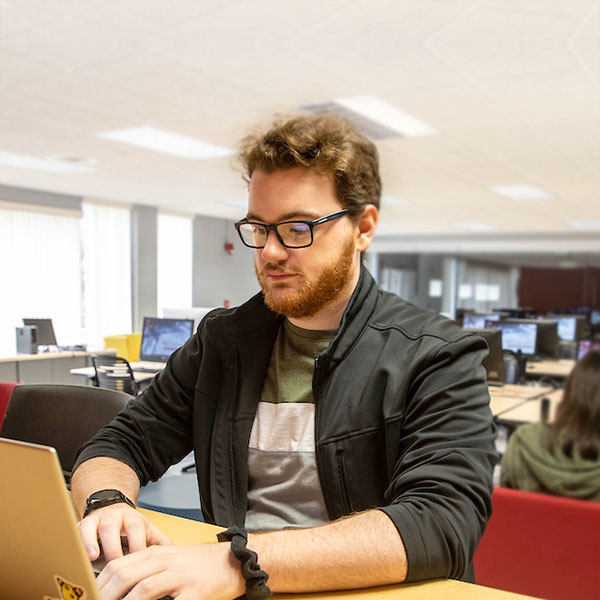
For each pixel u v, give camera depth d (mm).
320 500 1013
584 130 4859
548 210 9477
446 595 698
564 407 1683
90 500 893
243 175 1046
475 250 13898
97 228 8820
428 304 15320
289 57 3383
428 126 4852
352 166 936
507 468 1774
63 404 1552
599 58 3293
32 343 6039
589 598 1438
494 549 1566
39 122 4816
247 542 736
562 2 2648
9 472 562
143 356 5305
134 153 5898
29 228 7863
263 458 1059
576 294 13914
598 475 1604
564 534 1476
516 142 5328
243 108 4398
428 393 912
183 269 10117
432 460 830
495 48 3193
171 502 2109
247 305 1096
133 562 689
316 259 926
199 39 3146
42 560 577
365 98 4152
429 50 3240
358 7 2746
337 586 703
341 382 1004
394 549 711
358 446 965
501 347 3930
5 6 2799
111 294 9023
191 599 649
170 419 1173
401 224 11648
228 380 1118
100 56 3408
